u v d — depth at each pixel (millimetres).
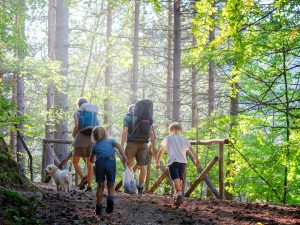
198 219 6430
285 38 9398
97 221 5742
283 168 12070
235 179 12375
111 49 21062
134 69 21656
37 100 20922
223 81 19234
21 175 7230
